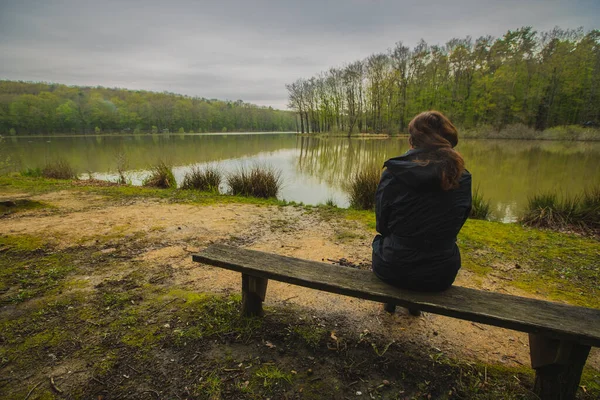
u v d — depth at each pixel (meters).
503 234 4.28
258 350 1.91
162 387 1.62
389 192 1.61
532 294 2.68
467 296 1.66
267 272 1.86
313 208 5.71
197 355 1.86
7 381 1.63
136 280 2.79
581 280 2.94
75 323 2.14
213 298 2.47
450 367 1.81
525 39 37.25
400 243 1.65
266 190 7.04
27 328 2.07
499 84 33.34
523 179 9.54
